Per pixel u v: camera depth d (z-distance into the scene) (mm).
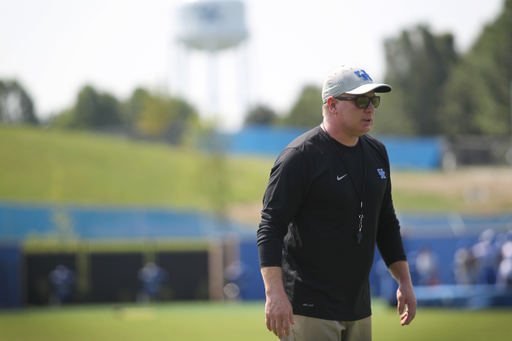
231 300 51875
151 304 49688
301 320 7918
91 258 54281
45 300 51938
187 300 54500
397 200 97250
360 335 8266
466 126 133250
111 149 108750
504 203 99188
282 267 8312
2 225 68938
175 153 108375
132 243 62438
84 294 53094
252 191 97438
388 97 139250
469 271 45000
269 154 109000
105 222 75000
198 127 101000
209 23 136125
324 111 8203
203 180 94562
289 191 7820
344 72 7945
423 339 21656
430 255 44219
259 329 26891
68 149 104875
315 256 7902
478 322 26719
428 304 33344
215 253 55375
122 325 29094
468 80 134000
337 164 7891
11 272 49031
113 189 96438
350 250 7883
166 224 82125
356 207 7895
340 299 7945
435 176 106188
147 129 116125
